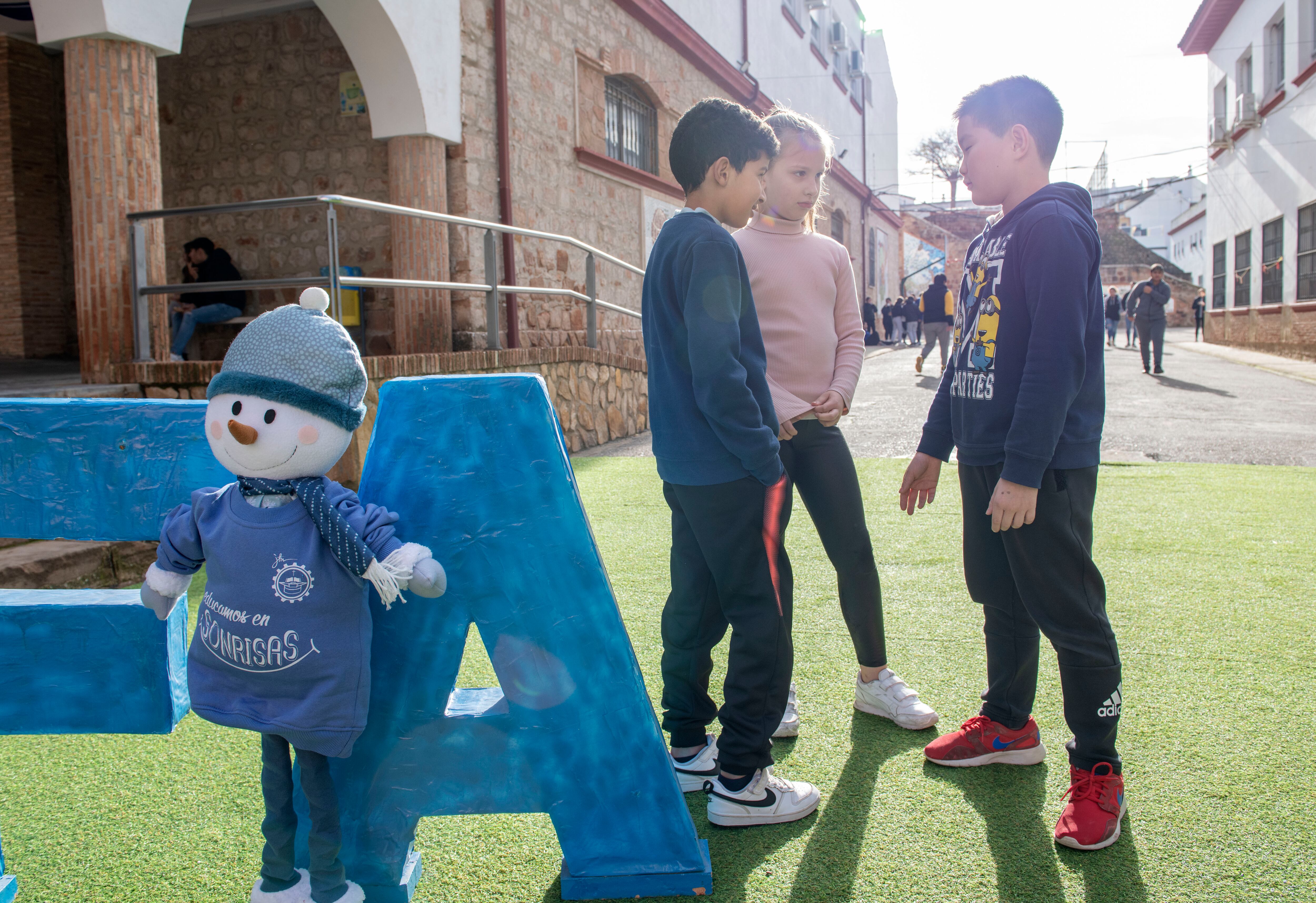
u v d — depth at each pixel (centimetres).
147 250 487
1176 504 446
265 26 801
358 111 783
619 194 1047
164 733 154
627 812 154
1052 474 166
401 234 718
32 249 902
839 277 228
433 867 166
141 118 481
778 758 204
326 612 131
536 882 161
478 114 767
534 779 153
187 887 161
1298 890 149
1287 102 1584
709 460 170
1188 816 172
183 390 443
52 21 462
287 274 815
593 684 152
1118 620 281
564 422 699
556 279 909
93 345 476
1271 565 338
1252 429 692
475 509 148
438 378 149
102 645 151
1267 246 1736
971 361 184
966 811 179
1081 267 162
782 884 157
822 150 218
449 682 151
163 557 139
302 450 130
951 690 238
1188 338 2611
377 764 152
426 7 695
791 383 217
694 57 1259
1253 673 238
